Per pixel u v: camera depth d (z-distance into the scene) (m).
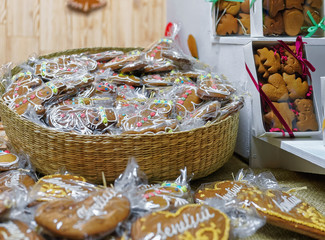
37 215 0.87
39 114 1.31
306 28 1.57
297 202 1.12
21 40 2.38
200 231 0.87
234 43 1.68
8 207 0.89
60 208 0.90
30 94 1.40
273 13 1.52
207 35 1.98
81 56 1.86
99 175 1.20
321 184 1.43
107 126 1.30
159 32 2.62
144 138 1.16
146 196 1.05
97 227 0.83
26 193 1.04
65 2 2.41
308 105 1.46
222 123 1.33
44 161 1.25
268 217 1.02
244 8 1.70
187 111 1.43
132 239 0.86
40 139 1.21
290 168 1.58
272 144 1.50
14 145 1.36
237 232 0.97
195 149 1.27
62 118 1.30
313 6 1.54
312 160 1.23
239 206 1.05
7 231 0.84
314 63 1.56
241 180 1.28
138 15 2.56
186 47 2.36
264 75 1.47
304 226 1.00
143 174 1.19
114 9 2.51
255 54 1.48
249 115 1.59
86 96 1.50
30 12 2.37
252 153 1.60
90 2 2.44
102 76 1.63
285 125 1.44
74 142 1.16
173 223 0.90
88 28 2.49
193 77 1.72
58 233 0.82
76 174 1.22
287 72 1.48
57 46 2.45
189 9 2.23
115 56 1.83
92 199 0.94
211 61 1.96
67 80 1.48
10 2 2.33
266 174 1.33
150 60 1.78
